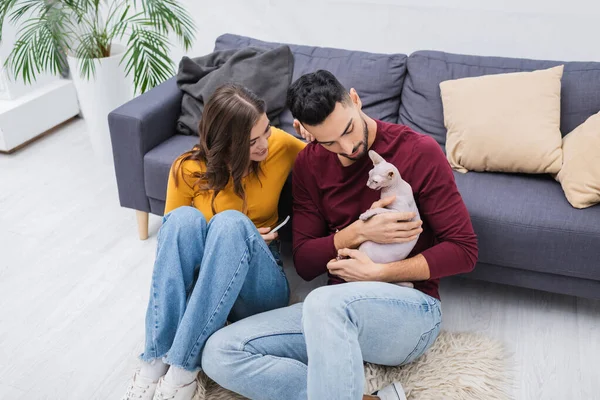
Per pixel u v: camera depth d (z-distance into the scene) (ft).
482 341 6.23
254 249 5.43
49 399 5.82
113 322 6.74
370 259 5.47
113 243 8.06
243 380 5.14
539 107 6.89
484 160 6.92
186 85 7.97
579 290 6.42
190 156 5.98
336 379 4.65
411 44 8.82
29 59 8.92
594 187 6.16
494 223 6.30
